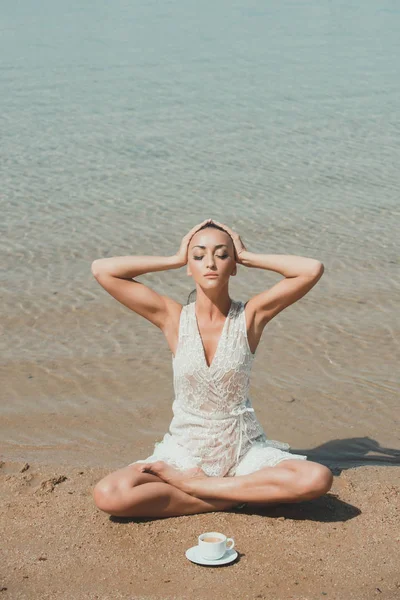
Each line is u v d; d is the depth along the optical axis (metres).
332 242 10.75
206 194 12.66
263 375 7.43
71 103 17.91
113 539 4.77
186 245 5.25
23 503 5.22
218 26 28.39
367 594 4.19
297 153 14.69
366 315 8.70
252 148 14.99
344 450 6.17
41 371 7.51
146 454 6.07
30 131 15.88
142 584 4.30
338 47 24.23
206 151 14.83
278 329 8.39
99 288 9.41
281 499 4.92
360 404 6.93
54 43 24.92
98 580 4.34
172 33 26.81
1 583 4.30
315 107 17.64
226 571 4.42
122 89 19.14
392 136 15.61
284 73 20.80
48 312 8.78
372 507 5.16
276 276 9.80
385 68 21.25
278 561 4.52
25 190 12.81
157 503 4.96
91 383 7.30
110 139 15.47
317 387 7.21
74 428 6.49
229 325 5.16
